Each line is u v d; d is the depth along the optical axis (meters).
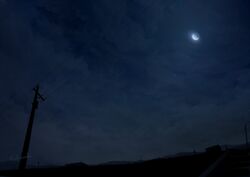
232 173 6.60
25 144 17.20
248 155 8.59
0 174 15.30
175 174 9.97
